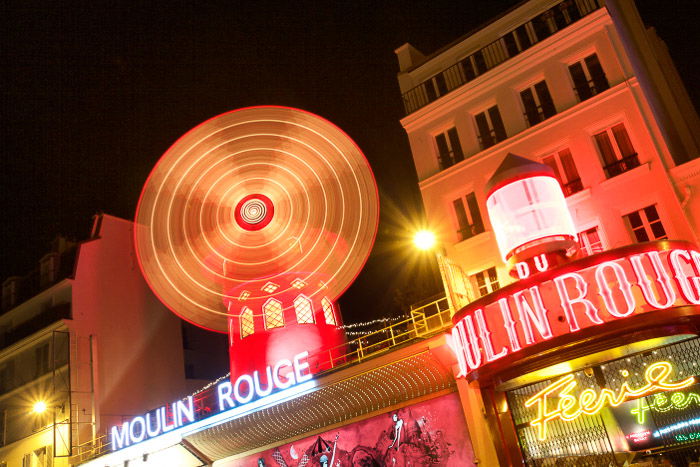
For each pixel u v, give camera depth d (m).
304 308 19.70
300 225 21.98
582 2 14.46
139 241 25.05
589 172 13.45
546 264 11.17
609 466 11.66
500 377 11.56
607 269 10.19
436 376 13.54
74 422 21.80
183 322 28.88
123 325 24.86
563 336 10.12
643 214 12.72
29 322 25.11
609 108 13.45
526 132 14.41
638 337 10.17
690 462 11.13
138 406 24.11
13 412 24.77
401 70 17.52
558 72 14.37
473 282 14.57
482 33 16.03
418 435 13.80
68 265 24.73
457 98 15.72
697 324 10.23
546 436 12.26
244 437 16.58
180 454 18.00
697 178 12.20
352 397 14.67
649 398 11.80
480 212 14.77
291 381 15.38
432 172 15.82
